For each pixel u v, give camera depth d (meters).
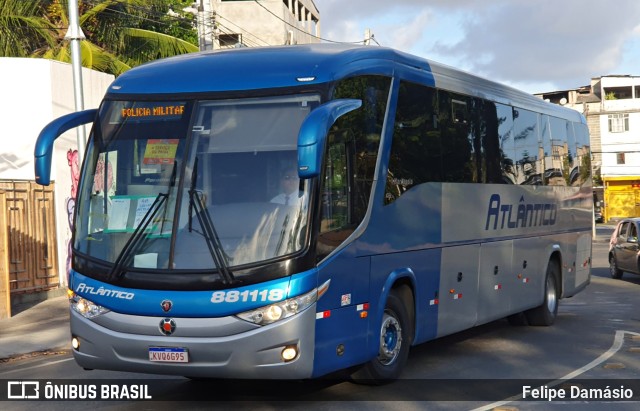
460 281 11.73
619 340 13.75
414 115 10.52
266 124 8.35
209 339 7.92
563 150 16.70
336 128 8.70
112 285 8.30
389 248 9.71
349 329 8.80
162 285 8.06
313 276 8.09
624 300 21.44
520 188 14.10
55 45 31.50
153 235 8.23
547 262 15.48
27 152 20.83
